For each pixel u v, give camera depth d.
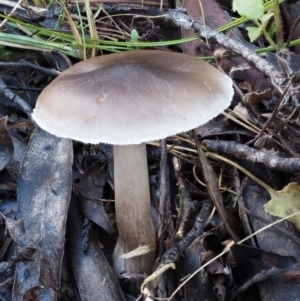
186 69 0.12
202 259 0.14
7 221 0.13
